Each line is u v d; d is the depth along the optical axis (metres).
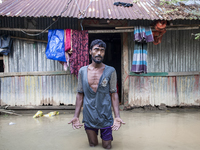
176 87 6.32
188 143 3.19
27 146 3.09
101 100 2.90
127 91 6.22
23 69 6.13
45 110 6.19
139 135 3.64
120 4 5.98
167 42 6.25
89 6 5.73
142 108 6.29
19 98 6.16
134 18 5.04
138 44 5.54
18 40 6.05
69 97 6.21
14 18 5.96
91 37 9.06
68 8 5.52
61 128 4.20
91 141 3.03
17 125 4.50
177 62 6.29
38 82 6.16
